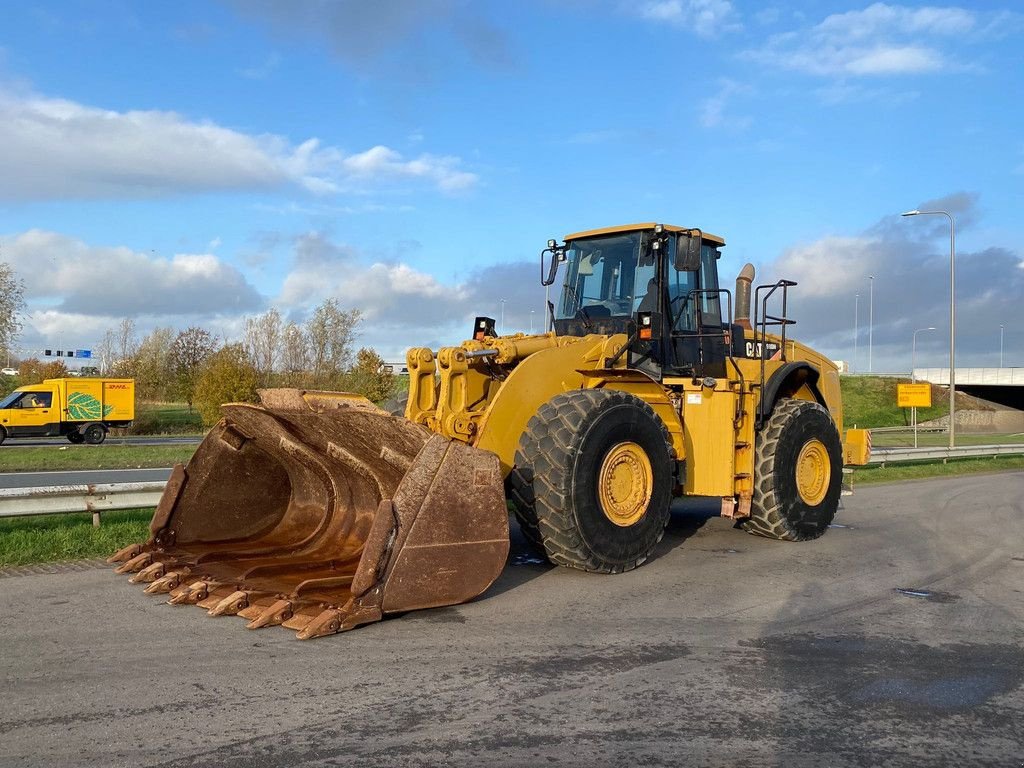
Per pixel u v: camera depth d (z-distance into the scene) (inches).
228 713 145.3
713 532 350.6
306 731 138.4
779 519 316.2
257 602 202.7
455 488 205.8
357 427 222.1
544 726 142.5
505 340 269.1
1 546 270.8
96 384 1142.3
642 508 264.5
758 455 317.4
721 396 294.2
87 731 137.3
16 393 1109.7
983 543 341.1
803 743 138.6
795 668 176.4
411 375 257.0
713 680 167.6
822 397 360.5
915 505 470.9
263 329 1441.9
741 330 347.6
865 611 225.0
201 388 1348.4
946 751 136.7
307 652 177.9
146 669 166.6
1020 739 142.3
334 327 1446.9
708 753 133.7
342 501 257.4
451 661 174.7
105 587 229.3
